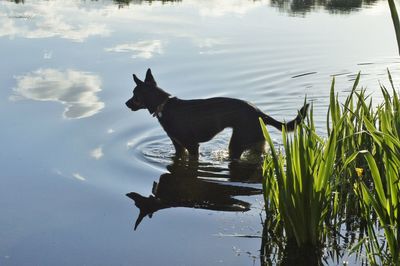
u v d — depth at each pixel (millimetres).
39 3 20094
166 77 11125
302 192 4836
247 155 7797
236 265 4793
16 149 7613
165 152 7867
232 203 6125
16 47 13141
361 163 5910
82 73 11211
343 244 5008
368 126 4367
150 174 7027
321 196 4859
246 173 7105
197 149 7867
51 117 8836
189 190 6535
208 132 7805
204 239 5285
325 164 4758
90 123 8656
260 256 4914
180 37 14523
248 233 5363
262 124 4898
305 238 4965
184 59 12422
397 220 4328
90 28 15477
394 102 5414
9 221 5695
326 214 5301
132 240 5301
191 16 17625
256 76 11422
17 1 20516
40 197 6250
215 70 11688
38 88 10227
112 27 15617
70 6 19484
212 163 7496
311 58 12781
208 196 6352
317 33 15289
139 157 7605
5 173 6867
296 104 9953
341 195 5449
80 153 7566
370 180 5895
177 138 7840
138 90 8195
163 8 19234
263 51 13273
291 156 4898
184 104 7918
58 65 11727
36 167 7059
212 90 10539
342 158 5520
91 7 19266
